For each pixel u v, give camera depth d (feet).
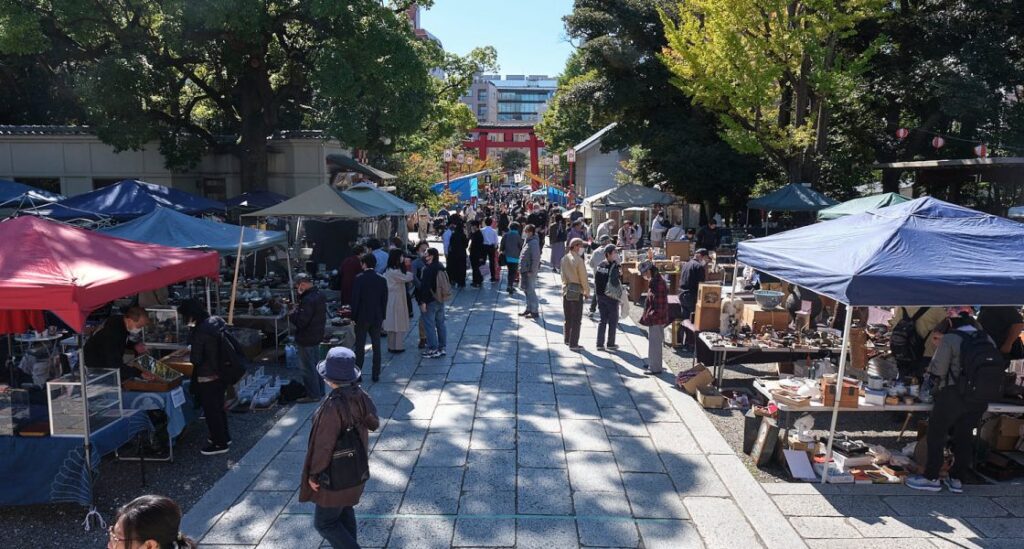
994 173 70.85
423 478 20.52
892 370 23.29
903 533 17.54
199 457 22.49
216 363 21.99
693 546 16.90
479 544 16.87
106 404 19.25
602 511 18.58
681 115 90.99
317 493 14.28
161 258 21.63
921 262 19.90
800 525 17.90
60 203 41.60
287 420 25.48
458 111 130.11
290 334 35.04
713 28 64.34
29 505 19.03
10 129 63.72
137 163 66.64
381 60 59.52
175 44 55.21
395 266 34.27
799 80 66.85
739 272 54.60
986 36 69.77
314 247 59.00
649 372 31.83
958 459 20.13
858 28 75.87
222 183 71.36
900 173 85.81
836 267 20.52
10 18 48.39
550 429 24.58
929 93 72.33
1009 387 22.12
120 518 8.23
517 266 53.31
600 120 97.40
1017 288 19.11
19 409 18.52
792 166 70.79
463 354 35.06
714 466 21.50
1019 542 17.11
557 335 39.47
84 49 58.08
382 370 32.07
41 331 25.79
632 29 86.99
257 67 62.23
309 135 68.03
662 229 72.90
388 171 98.94
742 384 30.45
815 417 26.76
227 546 16.78
